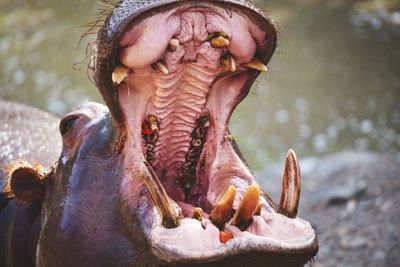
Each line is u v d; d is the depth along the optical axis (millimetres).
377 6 41188
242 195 10328
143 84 10047
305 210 22281
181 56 9875
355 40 37812
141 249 9883
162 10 9336
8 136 14758
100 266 10430
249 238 9070
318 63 35906
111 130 10766
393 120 31406
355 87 33969
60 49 36875
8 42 38125
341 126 31062
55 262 11086
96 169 10719
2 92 32656
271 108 32500
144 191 10016
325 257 19594
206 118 10711
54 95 32406
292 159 10000
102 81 9555
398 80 34438
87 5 40969
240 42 9766
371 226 20688
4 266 12828
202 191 10922
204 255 8938
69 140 11391
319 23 39188
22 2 42469
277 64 35906
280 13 40375
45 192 11789
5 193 12797
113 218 10375
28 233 12344
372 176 23484
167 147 10797
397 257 19266
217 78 10398
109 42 9242
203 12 9547
